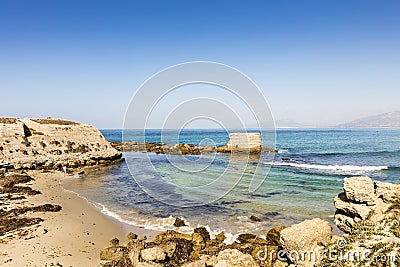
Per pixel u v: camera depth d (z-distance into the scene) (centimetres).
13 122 4150
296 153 5212
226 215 1838
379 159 4253
